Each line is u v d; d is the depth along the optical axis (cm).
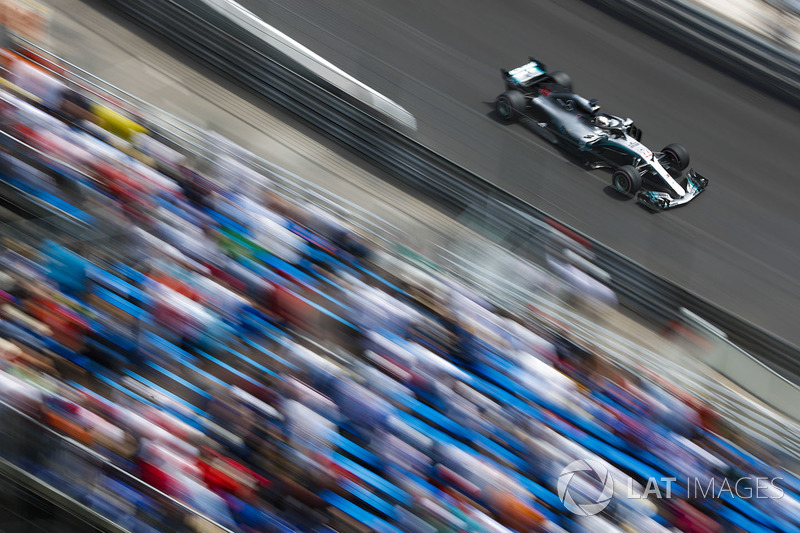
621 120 5781
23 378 3294
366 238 4588
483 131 5909
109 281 3697
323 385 3675
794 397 4653
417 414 3719
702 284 5394
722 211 5844
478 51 6594
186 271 3875
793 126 6669
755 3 7550
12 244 3697
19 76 4453
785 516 3809
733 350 4812
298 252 4253
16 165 4028
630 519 3609
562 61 6794
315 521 3294
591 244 5216
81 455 3052
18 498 3086
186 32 5850
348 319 4028
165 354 3603
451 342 4103
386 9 6656
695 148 6325
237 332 3772
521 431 3791
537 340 4278
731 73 7000
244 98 5759
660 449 3941
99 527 3088
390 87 6075
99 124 4484
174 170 4409
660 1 7156
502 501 3462
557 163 5778
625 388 4216
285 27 6172
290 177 5097
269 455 3400
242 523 3234
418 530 3341
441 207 5450
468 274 4725
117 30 5875
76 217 3912
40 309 3525
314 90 5631
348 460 3462
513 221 5162
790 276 5544
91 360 3522
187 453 3312
